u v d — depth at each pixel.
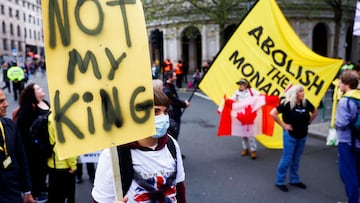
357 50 32.50
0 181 2.82
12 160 2.93
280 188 5.20
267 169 6.20
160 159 2.01
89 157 4.98
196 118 11.74
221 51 7.12
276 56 7.13
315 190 5.16
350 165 4.09
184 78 27.86
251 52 7.16
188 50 33.59
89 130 1.77
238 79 7.18
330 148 7.47
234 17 19.91
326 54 31.45
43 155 3.82
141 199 1.96
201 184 5.49
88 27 1.80
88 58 1.79
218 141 8.39
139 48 1.89
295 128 5.04
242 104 6.78
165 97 2.09
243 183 5.50
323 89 7.13
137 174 1.95
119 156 1.94
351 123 4.03
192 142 8.34
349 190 4.09
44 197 4.55
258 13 7.08
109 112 1.81
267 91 7.19
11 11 67.62
